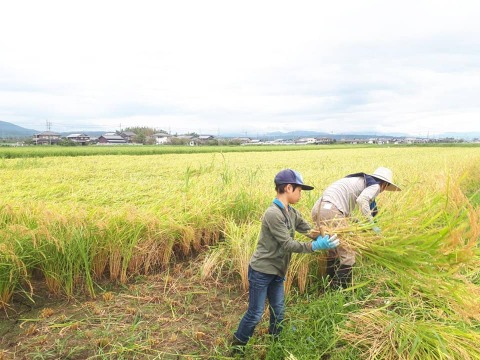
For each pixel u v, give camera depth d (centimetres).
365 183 470
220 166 1866
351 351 332
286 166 1961
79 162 2117
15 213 536
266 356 338
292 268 461
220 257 546
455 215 348
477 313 318
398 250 361
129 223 523
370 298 418
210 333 390
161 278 516
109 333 380
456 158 2344
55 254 463
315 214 458
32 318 411
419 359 312
